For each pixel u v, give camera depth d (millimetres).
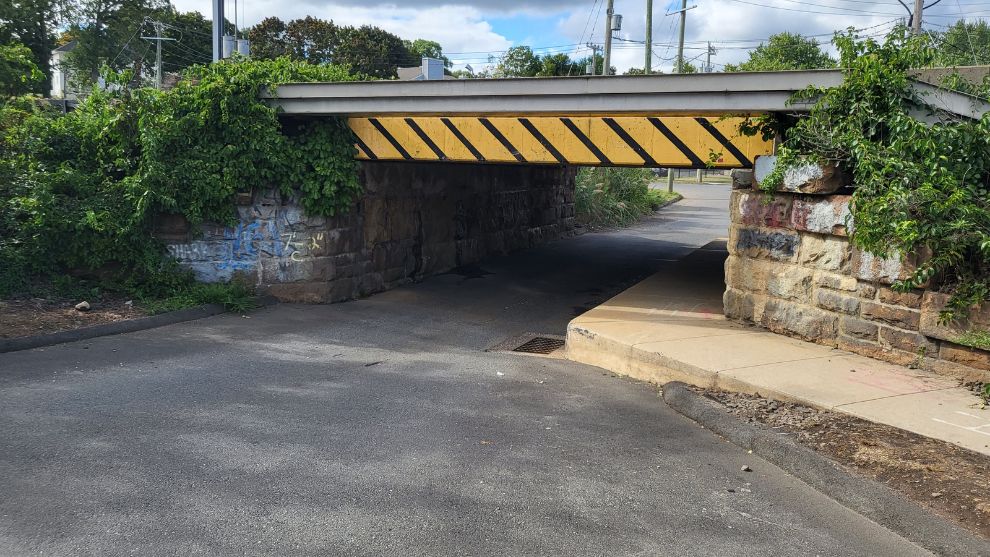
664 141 9148
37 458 4695
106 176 10867
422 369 7605
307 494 4270
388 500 4223
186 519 3914
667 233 23969
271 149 10602
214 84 10523
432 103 9695
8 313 8734
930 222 6293
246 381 6812
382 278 12734
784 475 4715
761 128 8422
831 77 7488
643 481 4590
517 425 5660
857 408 5504
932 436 4969
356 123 11031
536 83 9016
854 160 7102
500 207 17484
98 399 6031
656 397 6500
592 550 3699
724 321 8609
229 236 10930
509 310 11672
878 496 4152
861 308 6988
